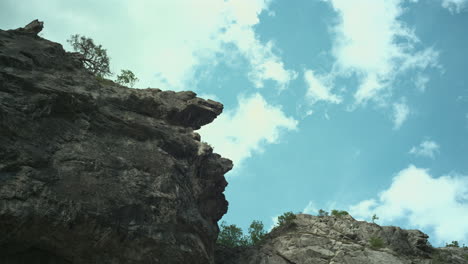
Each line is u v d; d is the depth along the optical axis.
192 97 48.38
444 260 47.19
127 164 34.16
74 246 28.58
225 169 44.56
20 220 25.48
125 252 30.41
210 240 38.66
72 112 33.91
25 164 27.80
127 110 39.62
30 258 28.39
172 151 40.00
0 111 28.23
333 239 47.00
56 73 36.47
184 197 36.88
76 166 30.59
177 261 32.97
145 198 32.91
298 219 51.75
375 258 44.53
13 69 32.75
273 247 48.00
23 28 41.59
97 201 29.66
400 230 49.69
